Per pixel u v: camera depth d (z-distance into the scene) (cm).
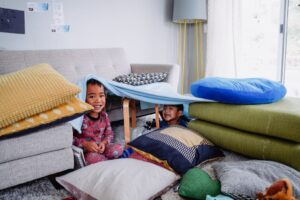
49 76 133
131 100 216
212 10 309
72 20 262
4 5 220
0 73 197
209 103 172
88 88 165
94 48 264
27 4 232
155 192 111
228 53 305
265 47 292
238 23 290
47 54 225
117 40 301
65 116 127
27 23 235
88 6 272
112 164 122
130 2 306
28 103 118
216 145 171
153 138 150
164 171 121
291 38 280
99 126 170
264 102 160
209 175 130
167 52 356
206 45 333
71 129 133
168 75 234
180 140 147
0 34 221
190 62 368
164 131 158
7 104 116
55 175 134
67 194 122
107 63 260
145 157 146
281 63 282
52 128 126
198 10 299
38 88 124
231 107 159
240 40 293
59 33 255
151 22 331
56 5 250
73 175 118
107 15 288
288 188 85
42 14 242
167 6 346
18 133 115
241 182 104
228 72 308
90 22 275
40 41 244
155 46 340
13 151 116
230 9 297
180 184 117
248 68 300
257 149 146
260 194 91
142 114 244
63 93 126
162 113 234
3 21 221
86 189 109
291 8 274
